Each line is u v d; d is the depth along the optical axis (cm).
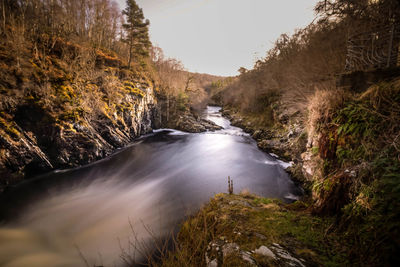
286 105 1694
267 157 1391
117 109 1769
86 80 1683
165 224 671
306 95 1187
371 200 254
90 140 1344
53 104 1258
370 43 651
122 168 1320
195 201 844
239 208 414
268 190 898
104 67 2147
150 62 3838
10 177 955
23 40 1538
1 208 810
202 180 1090
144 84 2436
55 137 1168
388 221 212
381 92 344
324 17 890
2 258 544
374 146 313
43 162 1099
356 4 727
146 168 1354
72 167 1224
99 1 3222
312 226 313
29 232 664
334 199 326
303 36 1480
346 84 479
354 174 308
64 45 1927
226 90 5925
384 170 269
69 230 671
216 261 261
